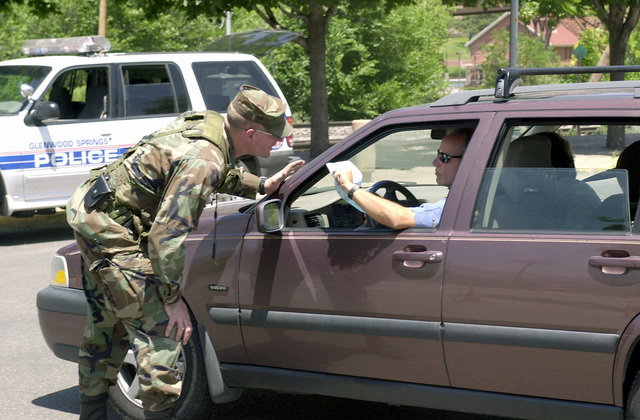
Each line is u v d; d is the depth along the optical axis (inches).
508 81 132.3
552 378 125.0
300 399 183.6
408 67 1600.6
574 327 121.8
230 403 181.3
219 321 153.3
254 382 152.4
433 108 140.2
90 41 412.5
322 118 699.4
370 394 140.8
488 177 132.4
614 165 128.5
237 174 151.6
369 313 137.6
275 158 434.0
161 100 406.9
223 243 152.6
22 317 263.3
